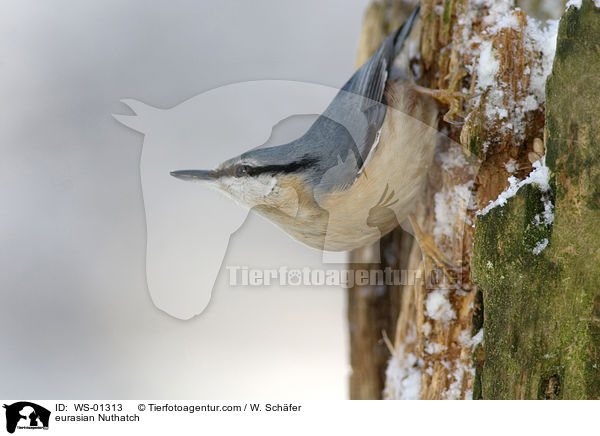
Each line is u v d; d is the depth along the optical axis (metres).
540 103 3.21
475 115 3.26
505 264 2.85
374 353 4.66
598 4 2.61
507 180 3.31
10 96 5.37
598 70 2.59
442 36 3.78
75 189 5.23
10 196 5.27
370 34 5.12
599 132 2.58
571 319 2.65
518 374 2.81
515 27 3.19
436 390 3.82
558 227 2.67
